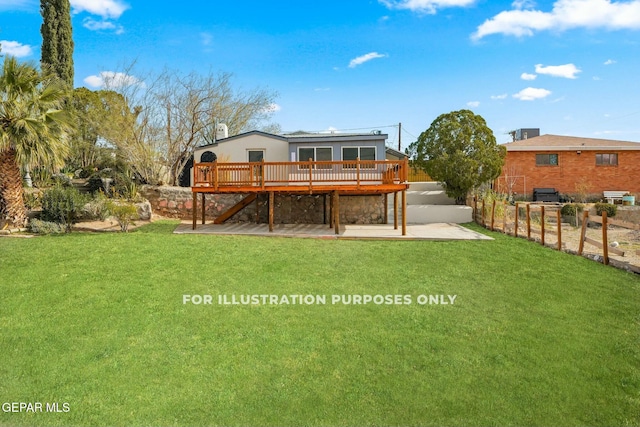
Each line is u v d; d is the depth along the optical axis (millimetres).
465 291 7426
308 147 16891
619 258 9773
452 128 17656
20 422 3654
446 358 4949
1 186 11844
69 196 12938
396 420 3818
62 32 22438
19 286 7055
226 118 25922
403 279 8055
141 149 18875
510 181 23578
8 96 11445
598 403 4105
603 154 23688
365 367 4719
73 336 5305
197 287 7270
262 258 9359
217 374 4508
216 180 13414
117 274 7812
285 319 6020
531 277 8344
